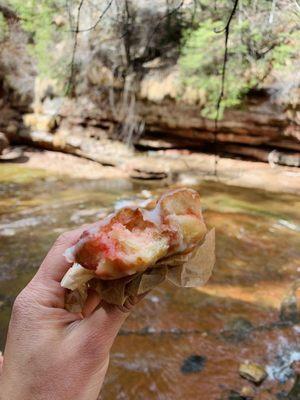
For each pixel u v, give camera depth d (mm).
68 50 7910
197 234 680
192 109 6977
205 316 2906
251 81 6371
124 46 7371
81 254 649
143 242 656
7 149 8258
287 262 3670
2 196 5652
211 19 6098
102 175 6805
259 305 3021
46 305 709
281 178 6066
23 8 7348
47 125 8258
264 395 2197
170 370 2395
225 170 6477
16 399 656
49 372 664
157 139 7516
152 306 3027
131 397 2207
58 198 5566
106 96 7793
